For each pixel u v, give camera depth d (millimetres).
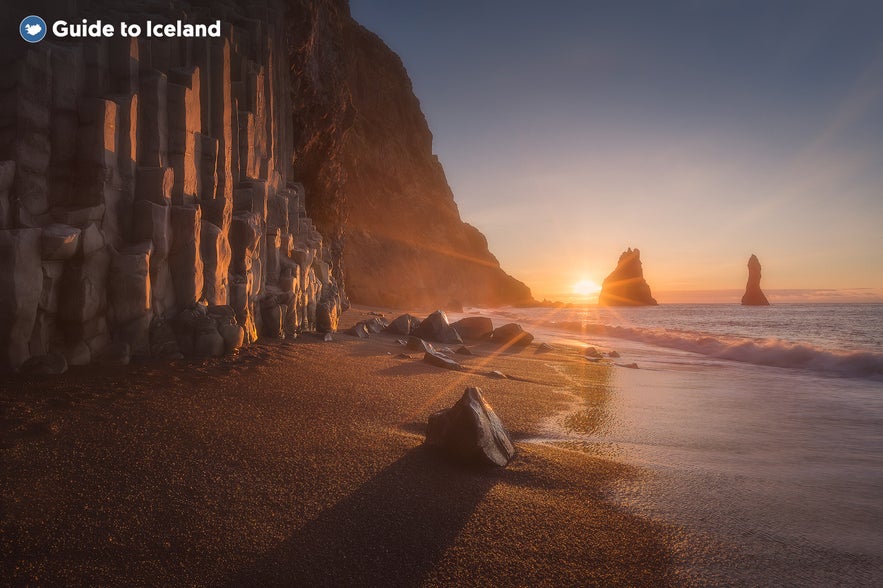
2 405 4906
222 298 9195
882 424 7523
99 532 3281
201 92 9672
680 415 7906
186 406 5684
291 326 11742
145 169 7730
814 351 14523
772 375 12328
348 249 58250
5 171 6062
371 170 69875
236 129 11102
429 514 3873
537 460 5258
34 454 4129
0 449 4105
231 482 4113
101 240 6840
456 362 11234
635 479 4930
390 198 72688
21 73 6359
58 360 6164
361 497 4055
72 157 6914
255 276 10805
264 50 13758
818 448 6281
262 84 12938
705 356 16953
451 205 91625
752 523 4102
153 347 7438
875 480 5160
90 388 5746
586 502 4328
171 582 2889
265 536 3408
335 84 25875
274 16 15688
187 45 9508
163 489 3891
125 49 7656
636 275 166125
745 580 3283
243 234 9992
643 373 12391
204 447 4707
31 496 3568
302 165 24141
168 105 8281
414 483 4387
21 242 5844
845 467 5559
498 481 4621
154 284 7664
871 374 12281
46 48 6680
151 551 3145
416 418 6371
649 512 4207
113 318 7094
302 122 21781
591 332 28281
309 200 26375
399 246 69562
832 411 8391
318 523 3623
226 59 10109
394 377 8758
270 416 5766
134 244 7398
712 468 5398
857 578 3348
